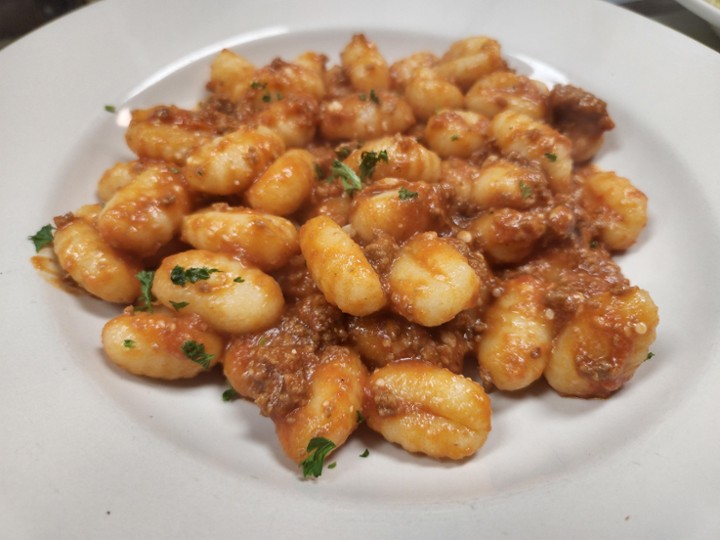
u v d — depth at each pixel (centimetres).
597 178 19
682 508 12
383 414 14
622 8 23
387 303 15
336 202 18
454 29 24
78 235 16
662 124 20
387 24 24
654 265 18
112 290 16
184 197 17
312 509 12
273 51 24
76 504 12
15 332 15
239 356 15
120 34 22
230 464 13
